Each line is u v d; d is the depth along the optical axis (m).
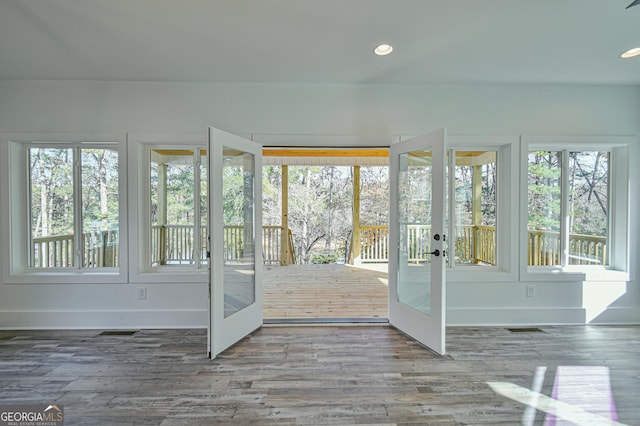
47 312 3.19
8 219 3.18
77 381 2.21
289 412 1.88
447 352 2.66
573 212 3.48
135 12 2.09
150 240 3.40
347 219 10.03
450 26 2.26
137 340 2.91
